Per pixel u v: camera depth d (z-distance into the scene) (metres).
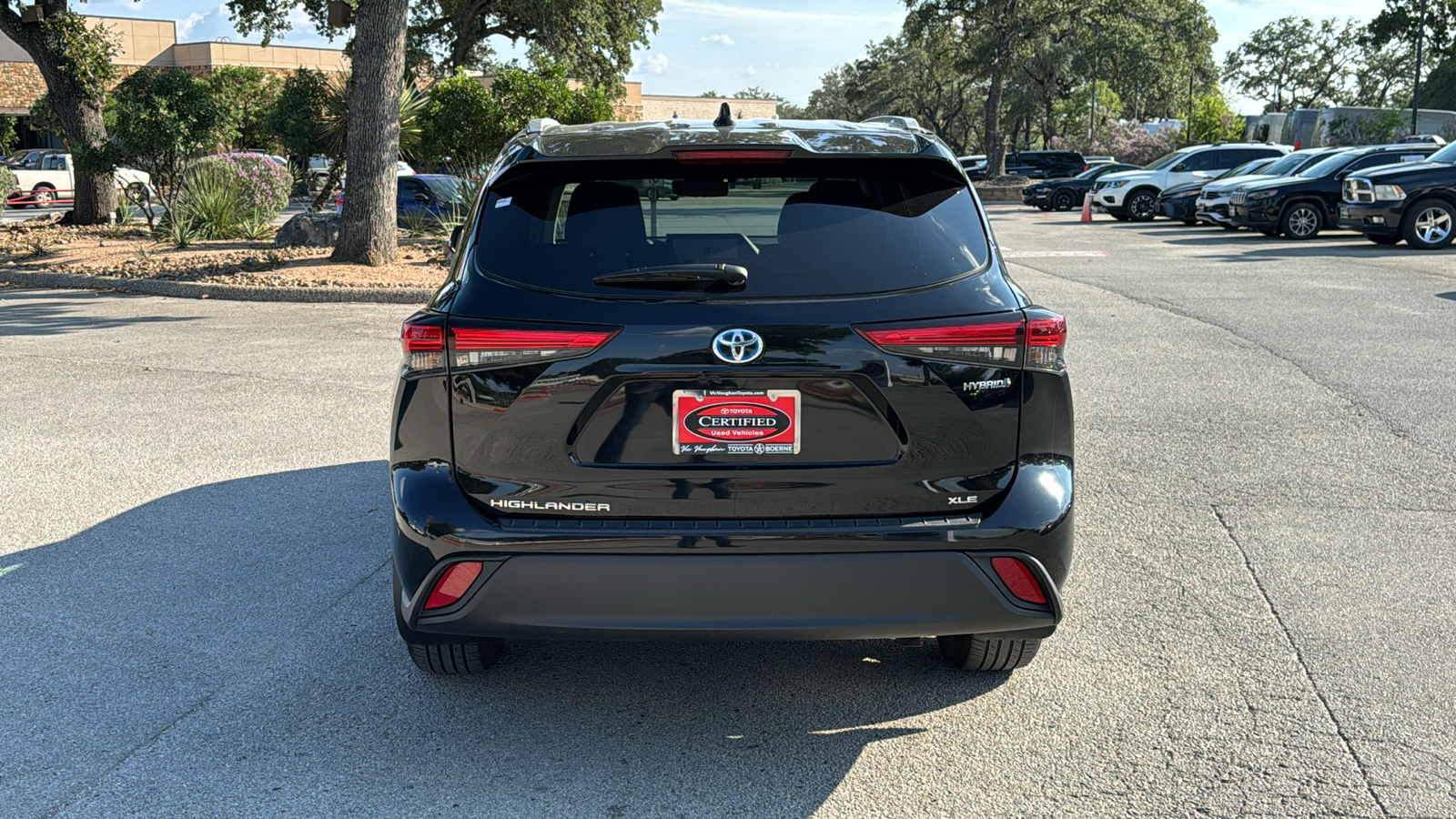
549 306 2.91
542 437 2.91
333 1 15.22
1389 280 14.18
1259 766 3.10
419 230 20.06
